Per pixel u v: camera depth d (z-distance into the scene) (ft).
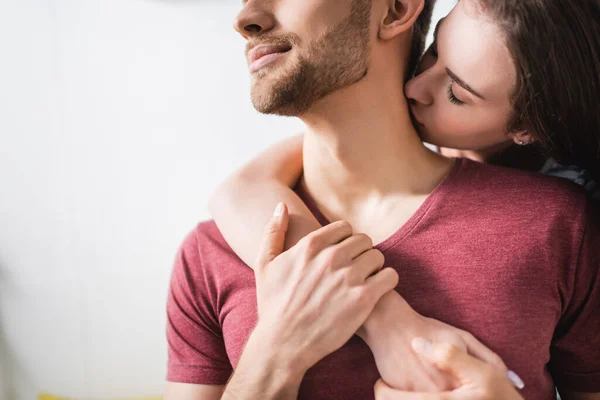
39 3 8.23
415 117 3.07
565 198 2.88
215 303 3.11
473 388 2.27
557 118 2.79
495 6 2.55
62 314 8.91
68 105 8.41
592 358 2.87
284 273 2.60
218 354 3.19
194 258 3.24
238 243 2.91
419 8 2.89
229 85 7.91
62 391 9.11
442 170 3.15
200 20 7.83
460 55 2.68
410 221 2.88
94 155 8.46
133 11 7.98
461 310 2.65
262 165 3.33
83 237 8.70
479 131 2.93
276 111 2.81
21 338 9.11
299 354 2.47
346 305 2.46
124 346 8.87
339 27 2.69
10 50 8.43
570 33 2.58
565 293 2.77
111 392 9.00
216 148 8.09
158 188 8.37
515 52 2.57
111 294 8.79
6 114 8.59
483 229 2.81
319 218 3.11
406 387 2.42
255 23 2.78
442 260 2.76
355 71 2.74
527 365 2.60
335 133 2.89
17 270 8.96
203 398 3.14
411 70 3.22
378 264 2.62
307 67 2.69
